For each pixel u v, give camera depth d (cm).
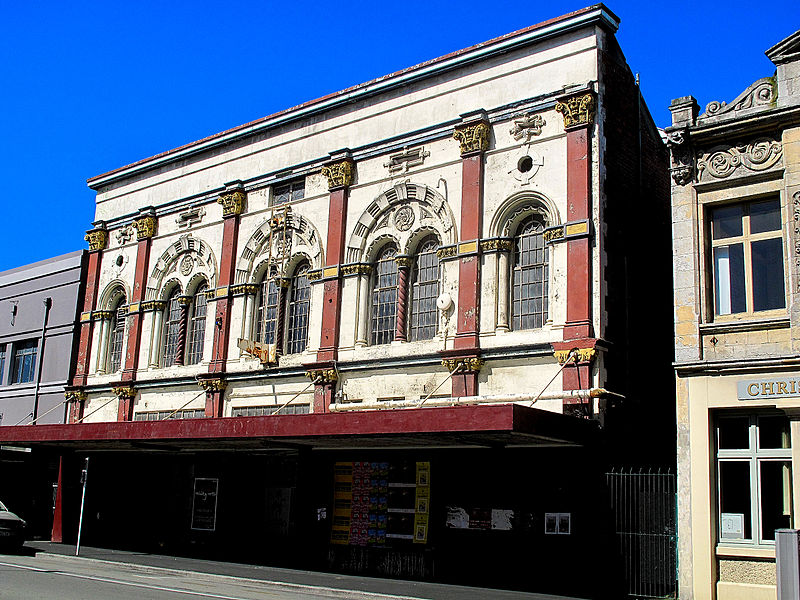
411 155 2522
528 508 2048
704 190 1822
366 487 2392
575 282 2097
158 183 3322
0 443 2861
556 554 1978
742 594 1631
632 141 2338
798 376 1627
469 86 2441
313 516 2419
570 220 2141
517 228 2298
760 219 1767
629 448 2067
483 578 2091
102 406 3259
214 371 2864
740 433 1720
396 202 2531
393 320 2486
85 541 2986
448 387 2286
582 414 2005
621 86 2312
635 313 2211
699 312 1777
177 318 3131
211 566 2266
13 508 3409
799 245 1675
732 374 1709
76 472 3081
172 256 3167
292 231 2802
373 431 1914
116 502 3098
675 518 1862
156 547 2830
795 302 1664
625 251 2205
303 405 2609
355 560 2355
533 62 2320
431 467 2258
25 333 3706
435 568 2184
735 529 1683
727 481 1716
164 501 3008
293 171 2833
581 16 2230
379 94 2652
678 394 1775
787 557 1323
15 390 3669
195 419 2291
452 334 2306
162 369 3075
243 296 2880
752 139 1778
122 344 3281
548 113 2258
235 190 2975
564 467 2011
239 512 2742
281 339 2747
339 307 2583
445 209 2398
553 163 2219
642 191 2358
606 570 1895
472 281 2283
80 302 3506
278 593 1791
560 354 2072
